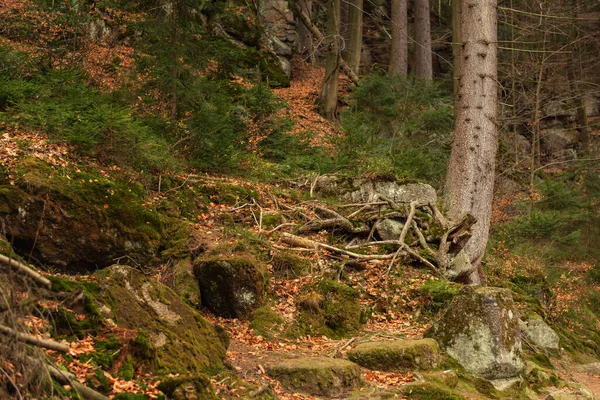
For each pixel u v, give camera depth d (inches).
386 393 290.2
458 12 959.0
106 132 418.3
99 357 219.9
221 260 376.8
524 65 1133.1
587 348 538.6
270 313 374.9
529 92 1137.4
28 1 641.0
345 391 290.7
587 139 1263.5
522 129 1300.4
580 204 891.4
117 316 246.8
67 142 401.1
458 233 510.9
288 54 1152.8
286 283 411.2
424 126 892.6
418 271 474.3
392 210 514.3
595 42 1374.3
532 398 343.3
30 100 439.5
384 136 875.4
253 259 391.2
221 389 250.1
